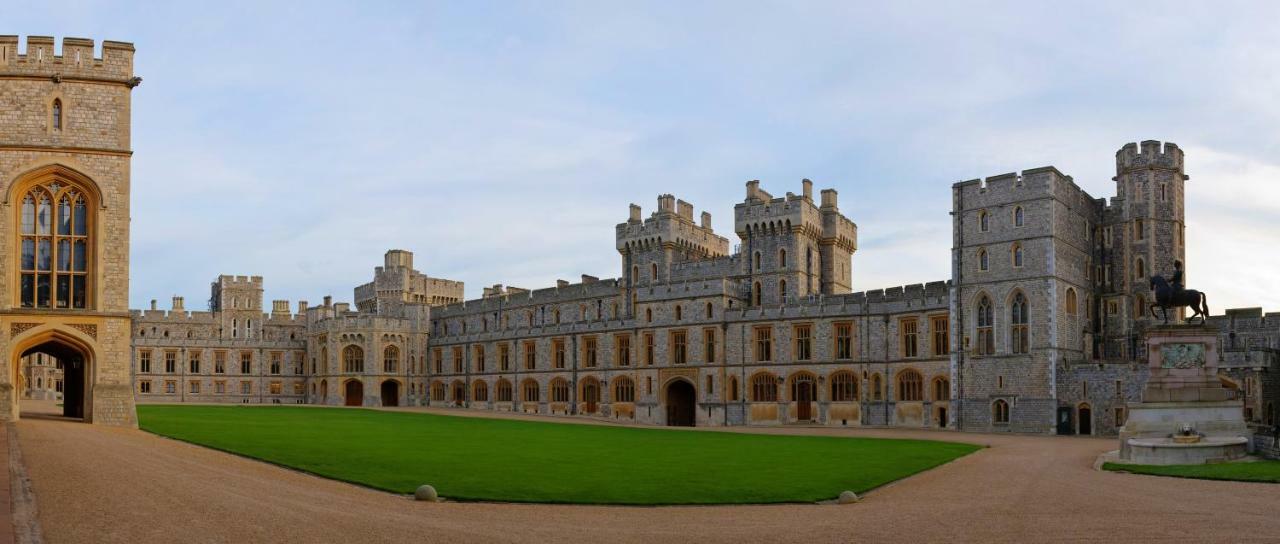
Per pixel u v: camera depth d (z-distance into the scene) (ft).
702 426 295.48
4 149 161.27
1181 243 268.21
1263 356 211.82
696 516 87.71
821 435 217.97
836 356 287.48
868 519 85.81
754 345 303.89
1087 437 226.38
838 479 118.83
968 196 262.47
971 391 255.50
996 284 254.06
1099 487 112.27
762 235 327.67
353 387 418.31
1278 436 142.92
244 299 474.49
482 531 73.82
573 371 360.48
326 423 209.46
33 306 161.68
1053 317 243.40
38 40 164.55
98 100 167.53
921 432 243.81
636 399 329.93
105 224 165.99
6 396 156.35
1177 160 269.44
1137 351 265.34
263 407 311.47
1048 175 247.09
